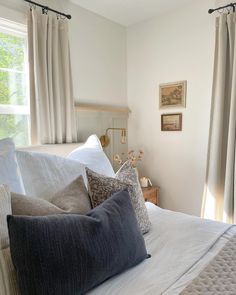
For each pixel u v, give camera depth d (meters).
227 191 2.16
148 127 2.91
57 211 0.98
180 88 2.61
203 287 0.84
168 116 2.72
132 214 1.08
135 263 1.01
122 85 2.99
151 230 1.37
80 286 0.79
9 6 1.88
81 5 2.43
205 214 2.35
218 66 2.20
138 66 2.93
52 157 1.41
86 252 0.82
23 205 0.93
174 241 1.24
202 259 1.07
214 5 2.32
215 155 2.25
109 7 2.49
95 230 0.88
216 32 2.21
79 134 2.48
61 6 2.25
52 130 2.09
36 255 0.73
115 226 0.95
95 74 2.64
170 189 2.79
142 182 2.73
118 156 2.69
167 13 2.63
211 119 2.29
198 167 2.55
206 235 1.29
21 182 1.19
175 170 2.73
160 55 2.74
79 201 1.12
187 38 2.52
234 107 2.11
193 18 2.46
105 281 0.91
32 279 0.72
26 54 2.07
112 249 0.89
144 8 2.53
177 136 2.68
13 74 2.02
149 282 0.91
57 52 2.12
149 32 2.80
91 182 1.24
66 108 2.21
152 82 2.83
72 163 1.47
